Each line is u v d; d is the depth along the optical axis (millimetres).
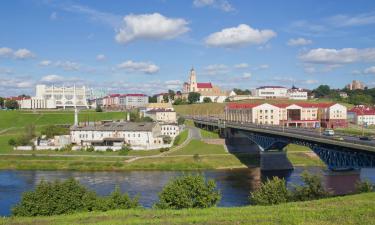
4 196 102750
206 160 157875
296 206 50531
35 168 151500
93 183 121438
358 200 52031
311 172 137875
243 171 144250
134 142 183500
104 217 48344
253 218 44156
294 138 111688
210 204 60531
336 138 97500
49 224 45219
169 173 141125
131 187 114250
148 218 47031
